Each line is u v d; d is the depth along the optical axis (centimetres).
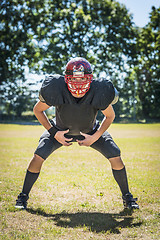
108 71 1905
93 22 1870
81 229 271
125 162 623
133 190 402
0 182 437
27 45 1723
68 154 744
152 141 1048
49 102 303
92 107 305
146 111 3303
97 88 302
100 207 336
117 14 1877
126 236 256
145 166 578
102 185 430
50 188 411
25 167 564
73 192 395
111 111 321
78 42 1836
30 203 346
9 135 1312
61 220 292
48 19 1770
